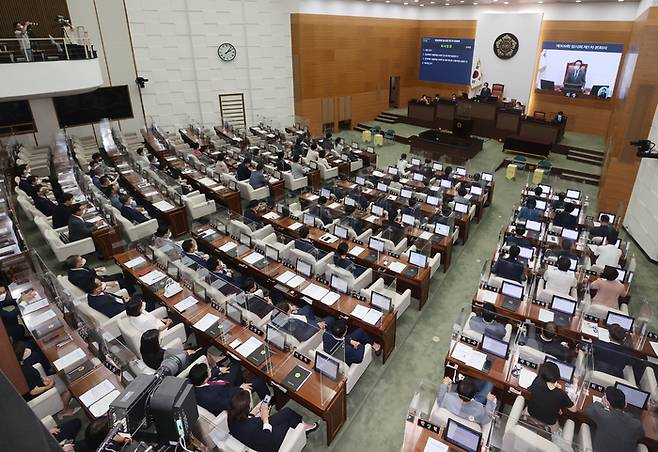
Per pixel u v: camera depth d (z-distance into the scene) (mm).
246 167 12930
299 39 18922
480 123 19922
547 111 19781
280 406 5789
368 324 6438
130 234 9461
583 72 18328
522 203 11312
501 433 4969
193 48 17359
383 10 21312
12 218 9812
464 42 21516
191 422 2537
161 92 17453
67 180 12648
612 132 14023
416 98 24469
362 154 16156
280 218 10078
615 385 5062
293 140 17609
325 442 5449
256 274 7855
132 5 15977
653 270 9680
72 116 16141
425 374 6559
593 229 9578
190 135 17562
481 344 5852
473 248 10477
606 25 17359
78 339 5965
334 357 5570
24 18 14609
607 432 4441
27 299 6809
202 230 9297
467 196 11742
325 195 11344
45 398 4914
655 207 9867
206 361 5770
